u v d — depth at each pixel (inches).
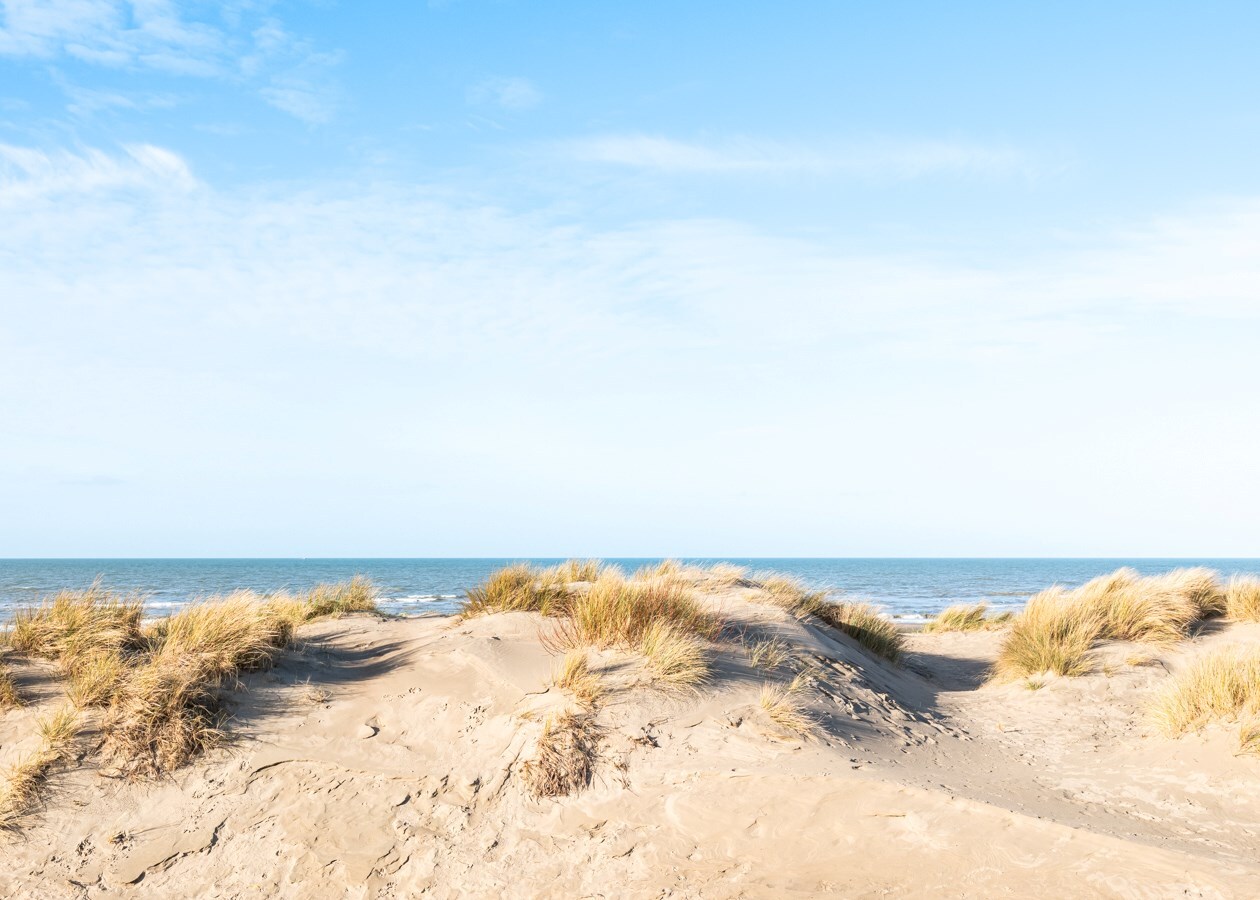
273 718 262.1
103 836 217.6
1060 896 178.1
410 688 282.2
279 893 202.7
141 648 301.4
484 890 199.2
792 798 216.7
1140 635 427.5
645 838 210.1
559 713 251.9
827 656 370.0
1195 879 175.9
